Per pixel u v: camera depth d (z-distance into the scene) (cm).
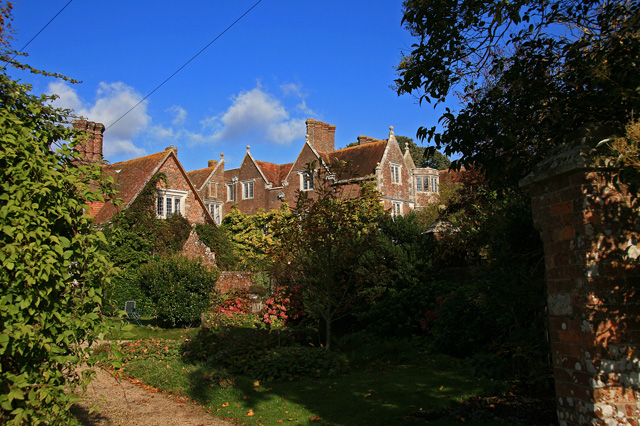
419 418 604
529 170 634
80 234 457
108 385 874
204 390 780
